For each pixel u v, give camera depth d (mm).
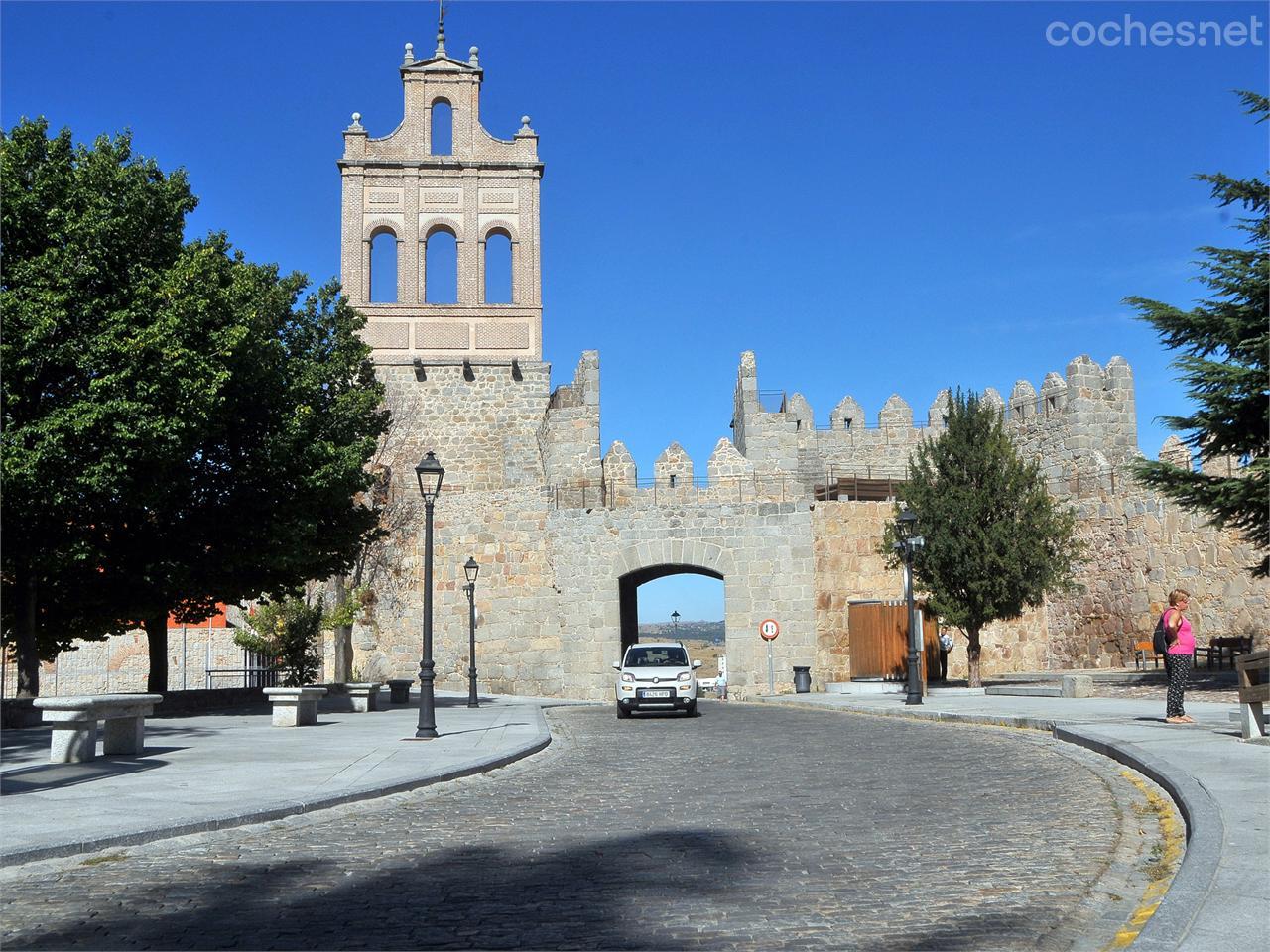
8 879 8047
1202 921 6027
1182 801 9664
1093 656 37469
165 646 28516
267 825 10281
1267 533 24344
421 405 44844
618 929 6602
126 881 7984
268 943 6418
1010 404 44438
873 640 37969
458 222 46156
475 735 19469
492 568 41031
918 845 8836
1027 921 6566
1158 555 34531
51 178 22109
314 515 27797
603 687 39750
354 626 41375
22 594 24250
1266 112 23438
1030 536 32125
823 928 6523
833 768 14344
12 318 20875
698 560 39906
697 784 12992
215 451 26156
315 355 30234
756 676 39125
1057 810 10312
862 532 39719
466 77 47000
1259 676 13742
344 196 45844
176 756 15734
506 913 7008
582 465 42531
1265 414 23266
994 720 20125
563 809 11250
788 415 43000
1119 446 40469
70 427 20734
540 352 45656
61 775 13242
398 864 8539
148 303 22125
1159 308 24812
